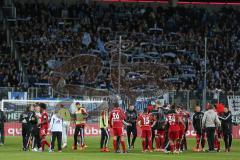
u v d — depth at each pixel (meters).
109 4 112.94
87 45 100.06
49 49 96.31
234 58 101.31
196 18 111.44
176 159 42.53
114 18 108.31
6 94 73.62
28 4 106.75
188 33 107.25
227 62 100.00
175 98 75.25
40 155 44.84
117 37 103.19
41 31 101.00
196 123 53.91
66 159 40.91
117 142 50.09
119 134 49.84
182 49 102.31
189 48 102.69
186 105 75.50
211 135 52.69
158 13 110.81
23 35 99.19
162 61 98.19
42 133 50.94
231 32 108.88
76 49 97.38
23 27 101.31
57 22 104.25
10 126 73.50
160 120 51.72
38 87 81.38
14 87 77.44
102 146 51.28
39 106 51.78
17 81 86.06
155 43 103.38
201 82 92.50
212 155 47.81
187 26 109.25
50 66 91.50
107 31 104.56
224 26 110.50
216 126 52.88
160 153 49.81
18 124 73.62
